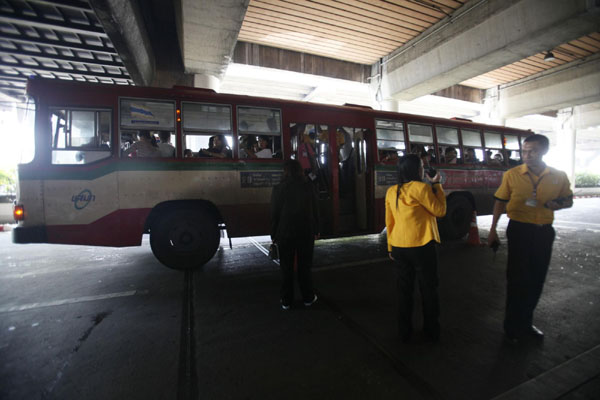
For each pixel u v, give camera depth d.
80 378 2.22
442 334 2.81
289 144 5.45
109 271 4.89
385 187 6.43
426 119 7.02
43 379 2.21
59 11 7.16
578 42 12.15
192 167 4.77
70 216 4.24
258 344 2.68
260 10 9.59
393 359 2.43
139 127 4.55
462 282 4.22
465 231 7.19
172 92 4.71
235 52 11.68
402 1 9.33
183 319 3.18
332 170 5.99
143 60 9.04
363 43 12.01
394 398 2.00
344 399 1.99
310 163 5.92
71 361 2.44
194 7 7.23
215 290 4.02
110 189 4.39
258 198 5.17
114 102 4.44
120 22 6.83
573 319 3.08
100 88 4.40
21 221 4.09
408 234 2.53
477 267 4.93
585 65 13.66
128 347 2.64
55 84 4.25
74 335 2.85
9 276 4.63
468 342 2.67
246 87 14.72
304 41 11.79
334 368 2.32
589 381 2.15
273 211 3.36
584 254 5.57
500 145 8.19
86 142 4.36
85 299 3.73
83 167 4.29
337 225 6.06
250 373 2.27
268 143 5.49
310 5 9.37
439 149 7.16
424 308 2.66
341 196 6.82
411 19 10.38
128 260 5.61
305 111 5.68
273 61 12.27
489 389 2.07
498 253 5.85
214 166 4.90
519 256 2.59
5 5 6.90
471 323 3.03
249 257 5.77
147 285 4.22
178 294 3.89
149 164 4.56
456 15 9.94
